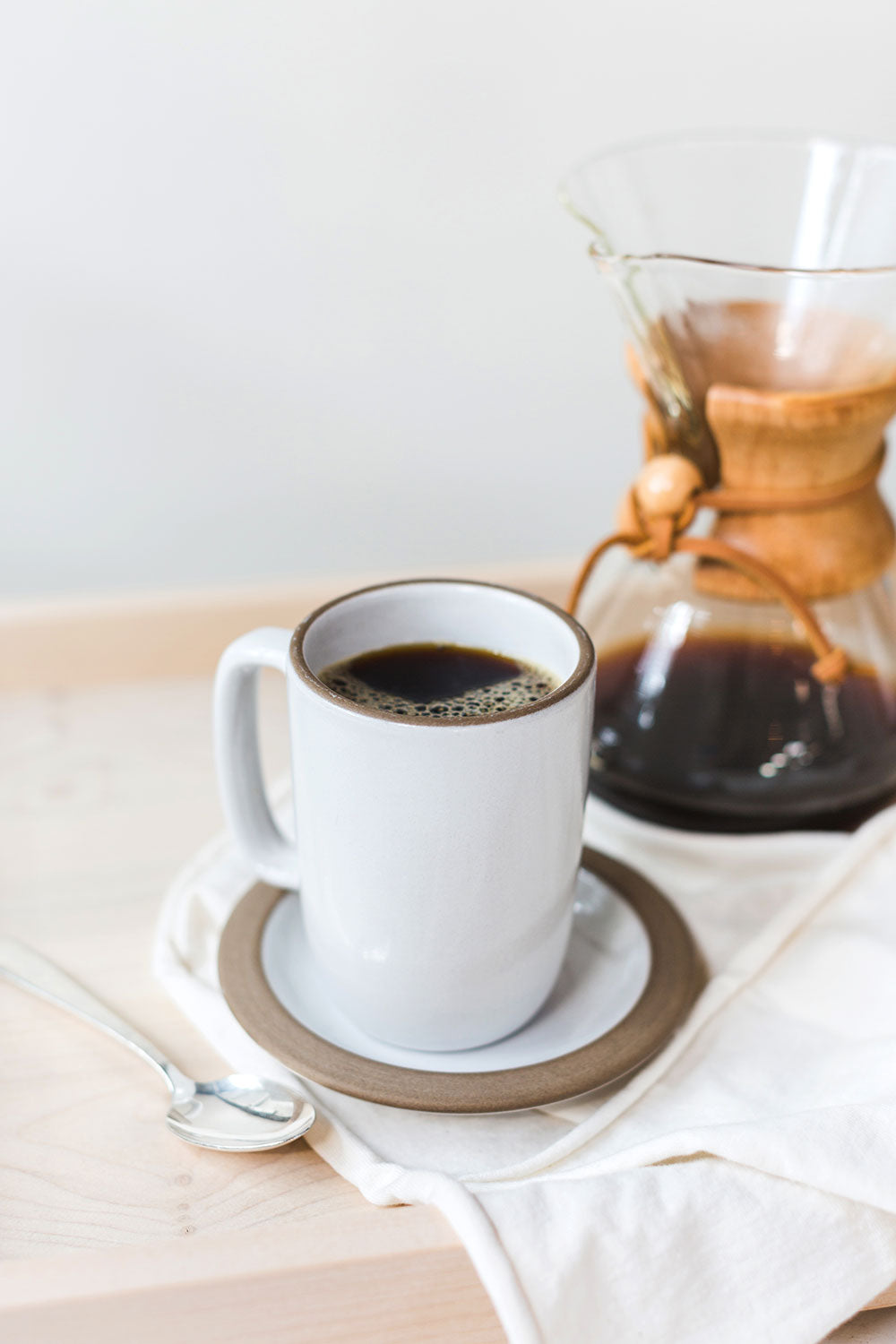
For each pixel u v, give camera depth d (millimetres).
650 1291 523
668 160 734
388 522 1083
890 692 703
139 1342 513
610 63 970
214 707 619
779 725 687
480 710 587
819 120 1012
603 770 716
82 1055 606
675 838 700
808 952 632
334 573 1093
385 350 1024
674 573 700
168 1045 608
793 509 675
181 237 974
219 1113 578
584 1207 529
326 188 974
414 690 599
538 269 1015
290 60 938
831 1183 536
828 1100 574
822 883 654
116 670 837
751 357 675
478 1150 570
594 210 720
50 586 1064
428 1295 522
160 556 1064
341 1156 562
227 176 961
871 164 716
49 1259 513
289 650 582
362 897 566
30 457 1022
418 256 1001
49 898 677
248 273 989
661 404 690
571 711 558
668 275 653
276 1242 519
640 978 619
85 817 727
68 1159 567
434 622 625
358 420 1043
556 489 1094
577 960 639
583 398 1058
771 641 688
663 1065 589
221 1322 515
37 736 787
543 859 568
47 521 1043
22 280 973
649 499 685
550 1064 580
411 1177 542
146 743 785
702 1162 548
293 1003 607
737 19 973
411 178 979
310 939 601
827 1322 526
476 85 961
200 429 1028
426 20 939
